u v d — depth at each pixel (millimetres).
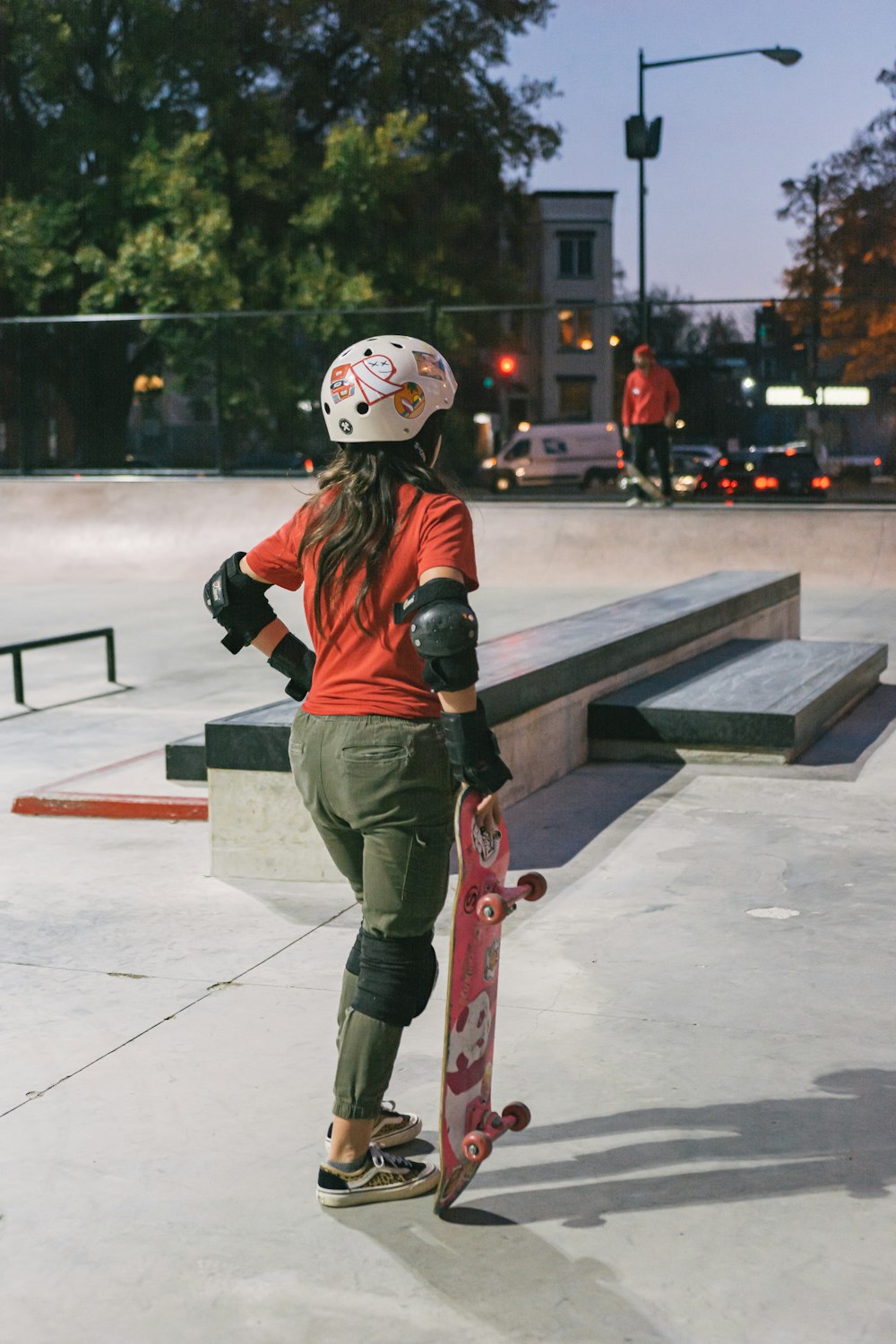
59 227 27516
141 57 26641
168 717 8555
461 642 2594
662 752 7105
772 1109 3268
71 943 4512
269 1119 3260
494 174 32500
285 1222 2812
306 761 2846
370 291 26438
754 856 5418
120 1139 3172
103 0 27516
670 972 4176
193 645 11656
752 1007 3898
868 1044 3643
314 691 2867
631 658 7691
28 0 26594
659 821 5965
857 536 15789
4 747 7703
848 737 7625
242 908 4863
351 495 2785
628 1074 3467
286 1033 3754
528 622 12719
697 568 16172
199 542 18016
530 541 16844
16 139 28266
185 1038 3732
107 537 18297
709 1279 2576
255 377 25797
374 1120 2879
